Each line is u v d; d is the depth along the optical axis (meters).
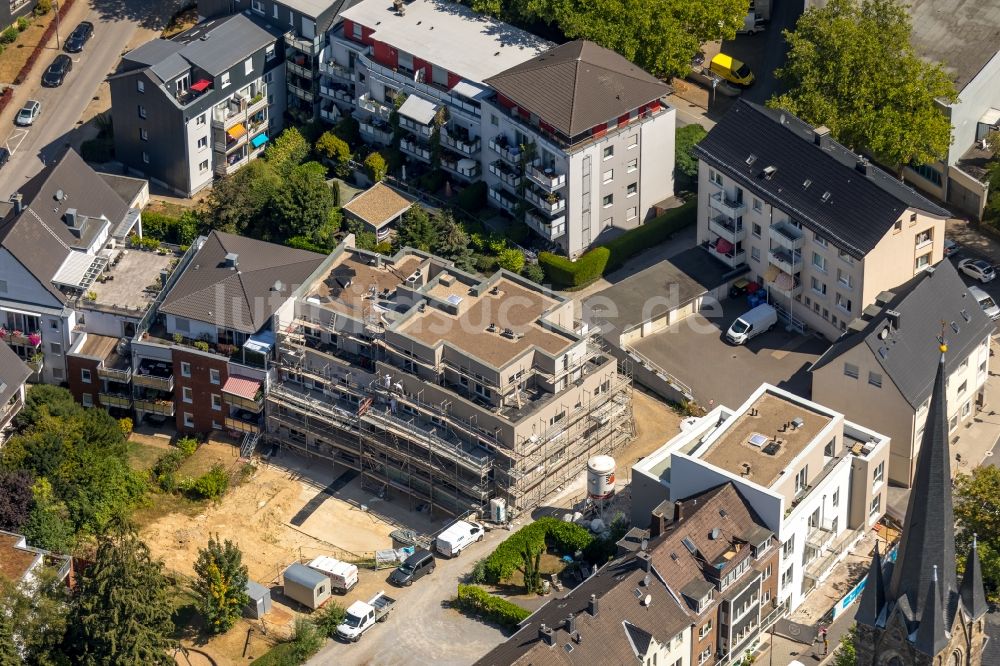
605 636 197.38
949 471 162.88
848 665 197.38
